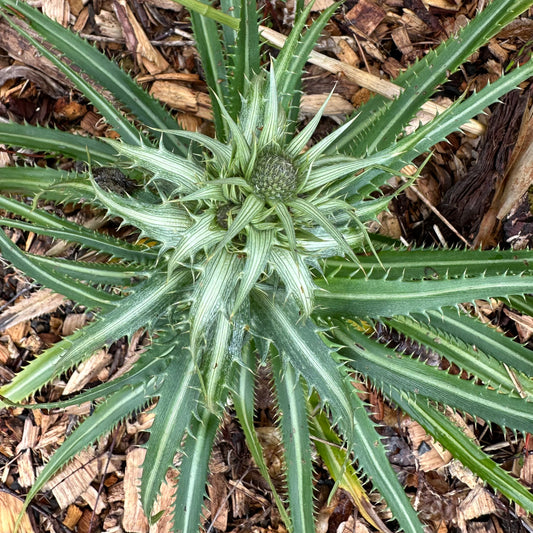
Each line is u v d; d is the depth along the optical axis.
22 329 0.44
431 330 0.40
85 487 0.43
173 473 0.44
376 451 0.37
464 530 0.46
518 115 0.44
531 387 0.41
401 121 0.38
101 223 0.45
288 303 0.35
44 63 0.46
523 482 0.46
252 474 0.45
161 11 0.48
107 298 0.35
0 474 0.43
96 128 0.47
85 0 0.47
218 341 0.32
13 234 0.45
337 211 0.33
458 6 0.51
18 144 0.38
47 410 0.44
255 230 0.28
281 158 0.28
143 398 0.37
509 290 0.31
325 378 0.33
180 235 0.31
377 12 0.50
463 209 0.46
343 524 0.45
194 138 0.27
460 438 0.39
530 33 0.49
